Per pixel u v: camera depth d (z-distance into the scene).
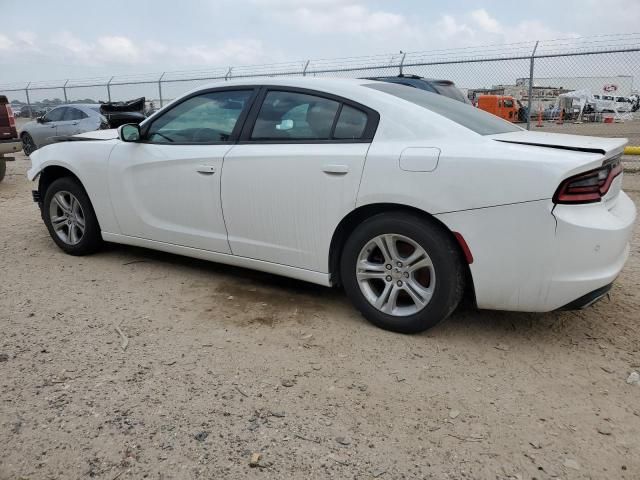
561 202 2.75
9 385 2.73
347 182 3.24
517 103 18.33
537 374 2.89
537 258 2.83
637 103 18.31
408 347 3.17
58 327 3.40
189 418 2.48
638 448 2.30
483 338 3.28
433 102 3.57
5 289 4.06
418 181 3.02
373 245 3.29
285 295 3.95
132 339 3.24
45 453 2.24
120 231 4.52
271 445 2.30
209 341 3.23
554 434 2.39
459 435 2.38
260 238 3.71
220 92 3.97
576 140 3.13
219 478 2.11
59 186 4.78
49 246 5.24
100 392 2.67
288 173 3.45
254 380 2.80
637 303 3.76
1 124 8.85
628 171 9.56
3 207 7.32
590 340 3.25
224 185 3.75
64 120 13.73
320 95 3.52
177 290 4.05
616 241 2.85
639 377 2.82
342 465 2.19
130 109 14.62
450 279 3.05
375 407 2.58
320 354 3.08
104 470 2.15
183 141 4.07
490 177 2.85
